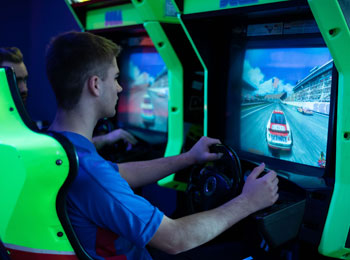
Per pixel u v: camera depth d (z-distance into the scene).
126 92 2.65
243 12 1.47
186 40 2.06
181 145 2.12
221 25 1.87
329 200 1.36
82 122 1.16
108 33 2.53
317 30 1.50
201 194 1.62
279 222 1.38
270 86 1.72
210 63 1.90
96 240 1.09
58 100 1.16
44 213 0.95
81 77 1.12
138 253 1.21
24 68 2.08
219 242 1.97
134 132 2.62
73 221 1.05
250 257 1.62
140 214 1.07
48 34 4.10
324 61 1.48
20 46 4.41
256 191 1.30
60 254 0.99
